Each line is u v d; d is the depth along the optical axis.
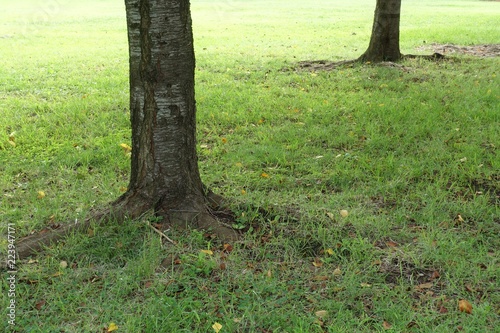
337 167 5.86
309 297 3.77
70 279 3.96
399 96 8.66
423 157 6.13
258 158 6.21
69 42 15.53
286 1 31.58
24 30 18.41
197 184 4.84
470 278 3.96
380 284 3.90
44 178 5.80
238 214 4.77
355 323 3.51
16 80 10.21
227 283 3.90
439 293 3.83
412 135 6.76
